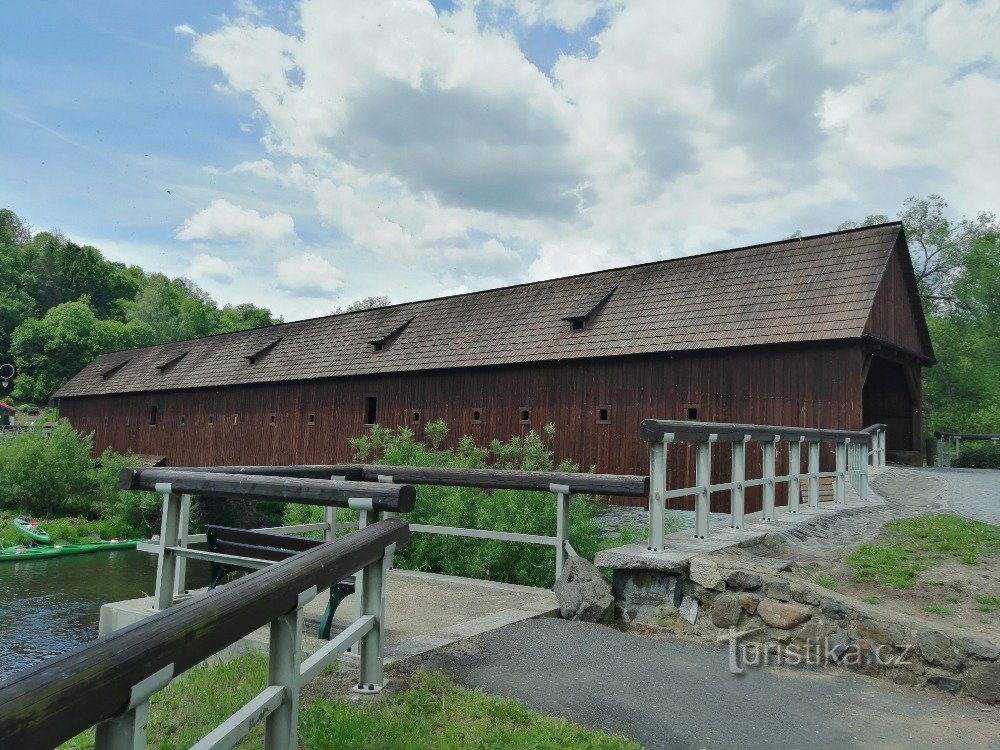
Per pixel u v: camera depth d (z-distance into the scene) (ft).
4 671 36.40
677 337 52.75
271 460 82.02
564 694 13.32
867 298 46.73
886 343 49.14
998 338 103.60
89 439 97.66
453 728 11.46
